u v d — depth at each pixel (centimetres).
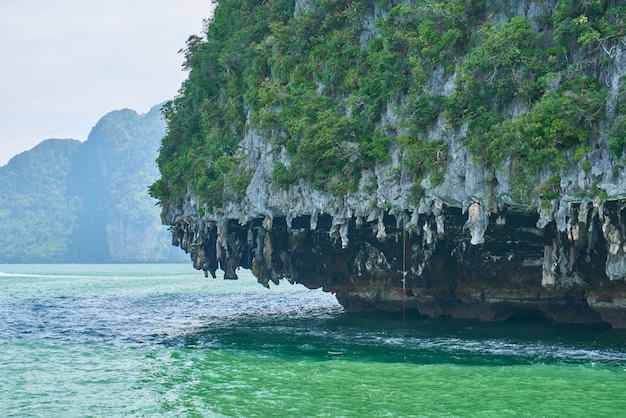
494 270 4734
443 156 3947
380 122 4494
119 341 4722
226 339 4656
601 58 3516
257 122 5344
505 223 4128
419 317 5469
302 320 5791
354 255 5631
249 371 3484
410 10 4356
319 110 4816
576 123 3431
